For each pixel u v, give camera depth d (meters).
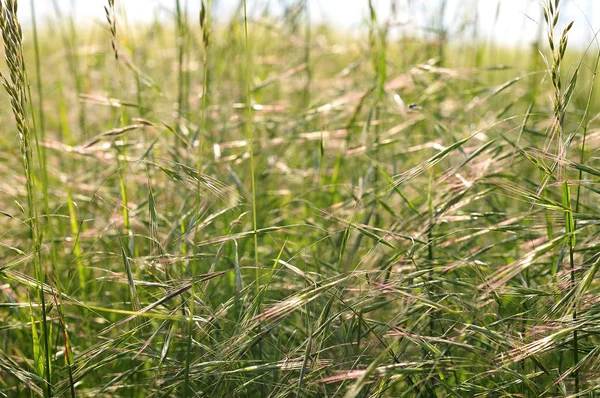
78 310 0.77
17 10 0.61
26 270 0.81
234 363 0.66
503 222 0.71
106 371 0.74
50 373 0.65
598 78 1.23
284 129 0.95
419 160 0.84
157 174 0.85
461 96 0.97
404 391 0.65
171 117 0.90
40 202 0.88
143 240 0.79
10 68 0.61
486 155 0.75
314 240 0.83
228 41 1.00
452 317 0.69
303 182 0.92
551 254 0.69
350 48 1.11
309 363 0.64
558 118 0.63
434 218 0.71
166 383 0.67
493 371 0.62
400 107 0.84
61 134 1.08
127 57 0.91
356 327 0.67
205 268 0.79
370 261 0.74
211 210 0.83
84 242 0.82
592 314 0.63
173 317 0.61
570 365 0.69
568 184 0.66
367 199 0.79
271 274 0.69
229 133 0.96
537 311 0.67
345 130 0.88
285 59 1.15
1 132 1.15
